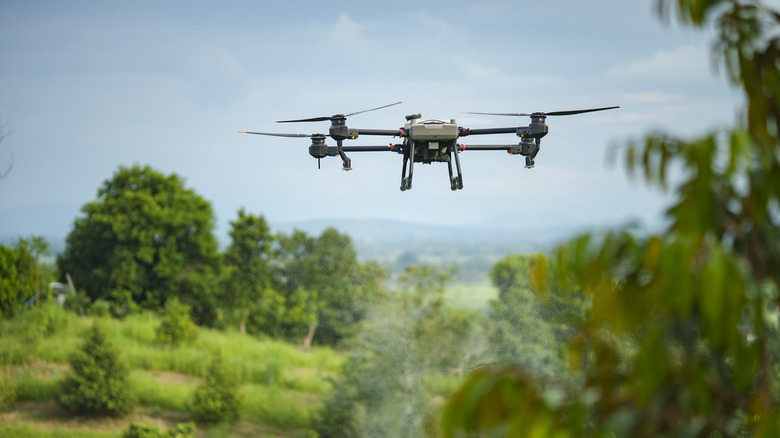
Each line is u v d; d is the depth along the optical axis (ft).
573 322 8.05
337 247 246.27
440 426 6.94
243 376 149.18
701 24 6.91
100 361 128.26
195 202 264.52
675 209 6.72
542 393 6.87
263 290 248.52
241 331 228.02
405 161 72.84
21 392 131.85
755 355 6.45
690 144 6.43
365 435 103.19
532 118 67.97
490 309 110.73
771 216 6.61
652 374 6.54
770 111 6.88
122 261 248.52
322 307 225.56
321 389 142.20
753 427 6.46
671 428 6.61
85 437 114.52
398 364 106.42
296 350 180.24
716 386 6.68
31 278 183.32
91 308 208.95
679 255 6.05
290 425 125.08
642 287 6.76
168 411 130.00
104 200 260.21
